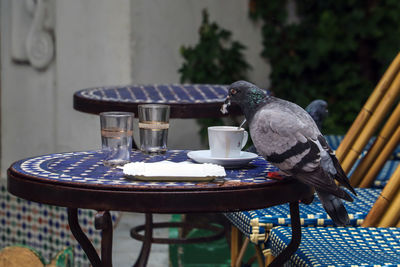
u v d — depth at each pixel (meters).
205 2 8.07
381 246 2.73
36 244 5.83
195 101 4.02
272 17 8.29
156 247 5.76
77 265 5.56
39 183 2.30
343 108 8.40
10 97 8.26
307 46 8.30
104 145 2.64
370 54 8.41
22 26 8.09
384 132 4.04
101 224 2.19
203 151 2.89
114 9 7.40
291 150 2.29
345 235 2.90
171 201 2.17
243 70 8.29
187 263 5.28
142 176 2.30
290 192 2.35
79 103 4.22
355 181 4.12
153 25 7.62
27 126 8.18
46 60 7.91
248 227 3.18
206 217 5.91
